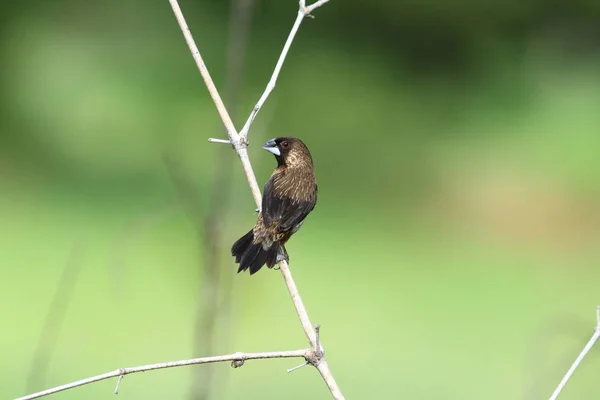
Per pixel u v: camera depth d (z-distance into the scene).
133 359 10.33
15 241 15.98
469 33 27.61
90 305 12.23
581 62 26.94
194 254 9.23
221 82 25.34
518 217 20.23
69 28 26.08
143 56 25.89
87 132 23.41
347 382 10.40
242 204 6.34
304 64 27.20
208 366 5.96
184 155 21.81
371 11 27.69
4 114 23.91
